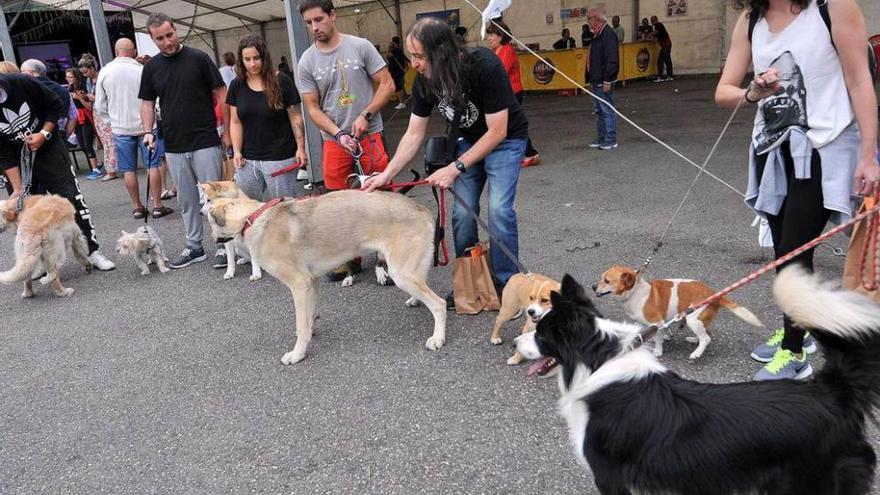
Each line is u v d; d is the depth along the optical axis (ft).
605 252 17.46
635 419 6.70
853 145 9.21
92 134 37.14
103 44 38.75
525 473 8.95
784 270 6.75
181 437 10.64
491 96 12.64
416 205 13.33
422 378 11.86
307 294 13.12
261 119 17.98
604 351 7.27
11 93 18.51
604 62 31.22
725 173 24.85
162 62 18.44
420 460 9.44
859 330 6.22
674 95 52.39
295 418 10.90
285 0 24.90
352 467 9.43
